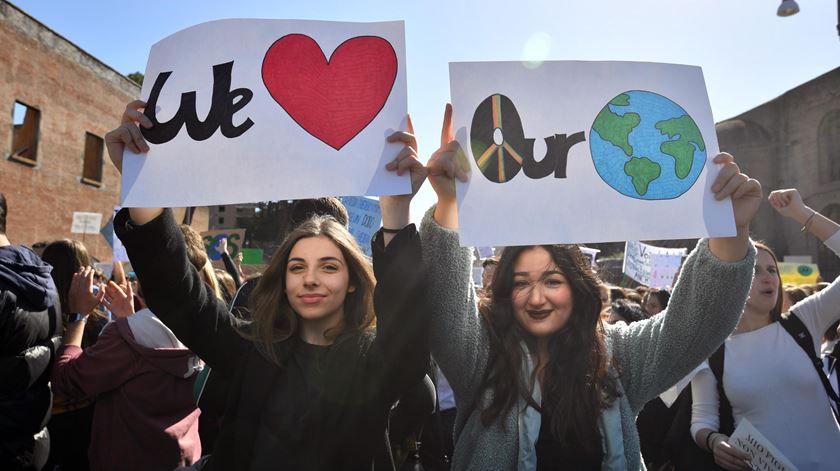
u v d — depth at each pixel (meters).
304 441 1.42
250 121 1.48
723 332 1.57
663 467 2.65
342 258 1.58
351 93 1.49
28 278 2.20
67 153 15.77
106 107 17.55
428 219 1.58
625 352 1.71
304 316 1.53
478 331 1.66
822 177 28.30
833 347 2.96
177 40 1.54
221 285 3.24
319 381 1.48
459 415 1.71
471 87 1.53
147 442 2.32
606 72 1.59
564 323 1.65
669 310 1.64
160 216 1.49
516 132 1.52
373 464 1.47
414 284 1.43
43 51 14.66
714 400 2.31
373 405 1.47
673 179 1.55
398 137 1.43
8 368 2.13
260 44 1.52
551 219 1.48
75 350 2.45
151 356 2.33
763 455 2.08
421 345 1.44
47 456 2.33
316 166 1.45
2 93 13.27
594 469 1.55
